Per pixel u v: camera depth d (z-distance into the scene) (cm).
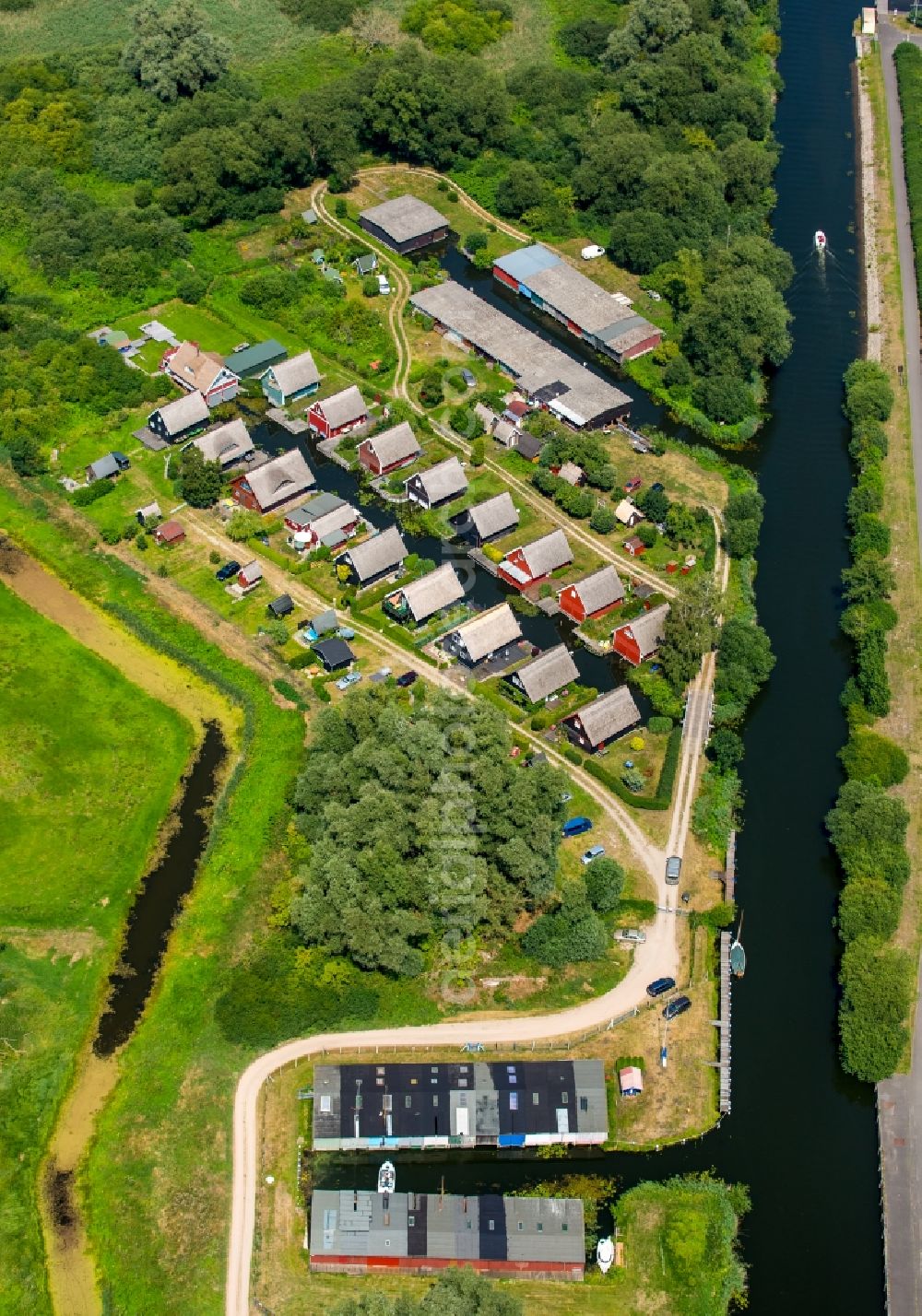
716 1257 12069
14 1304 11875
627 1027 13738
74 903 14888
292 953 14075
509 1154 12938
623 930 14512
